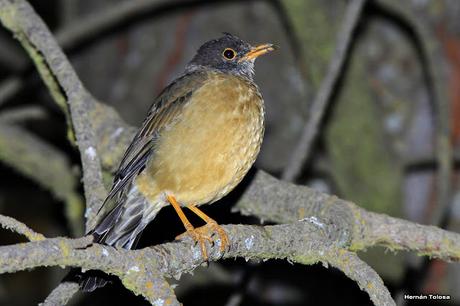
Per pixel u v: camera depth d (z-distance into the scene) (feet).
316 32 40.11
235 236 25.85
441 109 39.88
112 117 35.12
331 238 27.45
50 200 51.65
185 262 24.71
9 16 32.63
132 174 30.76
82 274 24.81
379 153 40.75
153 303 22.39
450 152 39.63
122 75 47.39
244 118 31.14
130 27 47.52
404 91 43.75
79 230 41.11
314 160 44.83
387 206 40.55
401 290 39.52
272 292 45.98
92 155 28.71
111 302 46.60
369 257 40.50
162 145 30.73
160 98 31.78
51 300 24.32
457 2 43.34
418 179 43.75
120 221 30.71
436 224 39.19
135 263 22.56
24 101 55.98
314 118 37.01
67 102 31.37
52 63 31.32
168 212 37.65
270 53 45.70
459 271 42.39
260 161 45.24
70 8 50.37
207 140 30.48
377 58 44.24
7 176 53.52
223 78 31.99
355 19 36.63
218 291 45.09
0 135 40.42
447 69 43.42
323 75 40.65
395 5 40.37
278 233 26.18
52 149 41.57
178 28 46.37
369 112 40.83
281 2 40.14
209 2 46.19
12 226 21.08
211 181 30.99
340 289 45.98
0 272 20.24
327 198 30.86
